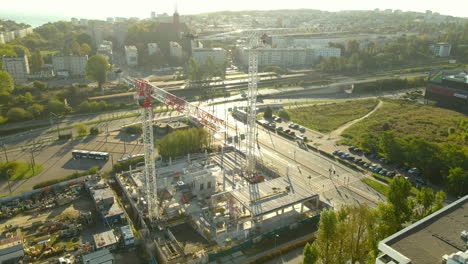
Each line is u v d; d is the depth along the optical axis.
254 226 140.00
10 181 176.88
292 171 186.88
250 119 179.00
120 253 126.88
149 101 136.12
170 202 156.00
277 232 137.00
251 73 176.12
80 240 131.62
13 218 144.00
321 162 198.38
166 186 169.88
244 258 123.81
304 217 144.88
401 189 115.50
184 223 144.50
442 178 170.00
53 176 182.50
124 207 158.00
